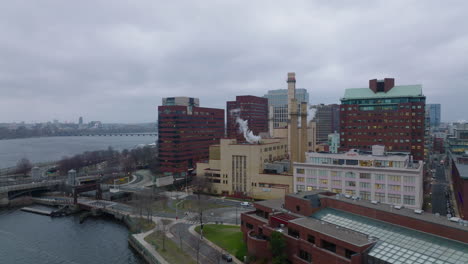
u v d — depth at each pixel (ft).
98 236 419.74
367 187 438.81
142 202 462.19
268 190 549.54
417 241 217.56
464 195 368.89
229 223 415.64
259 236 302.86
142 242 358.84
